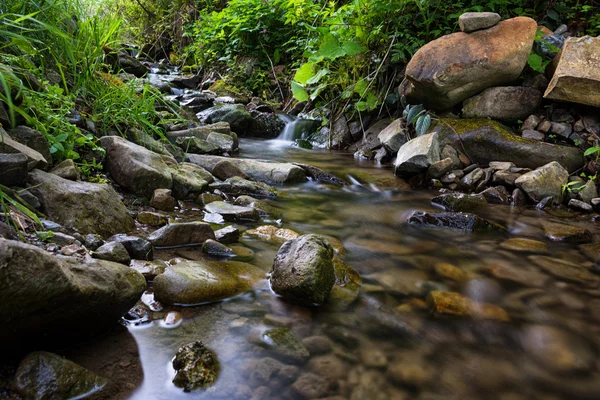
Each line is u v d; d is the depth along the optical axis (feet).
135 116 12.16
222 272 6.68
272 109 23.66
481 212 11.15
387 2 16.47
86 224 7.28
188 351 4.72
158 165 10.37
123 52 26.96
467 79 13.92
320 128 20.35
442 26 17.06
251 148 18.42
